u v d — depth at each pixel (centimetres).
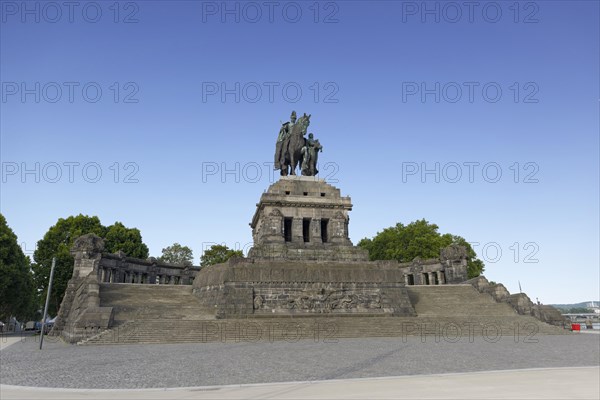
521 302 5509
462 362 2316
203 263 10156
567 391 1477
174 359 2506
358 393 1458
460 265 7050
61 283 7556
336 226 6694
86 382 1733
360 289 5428
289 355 2695
